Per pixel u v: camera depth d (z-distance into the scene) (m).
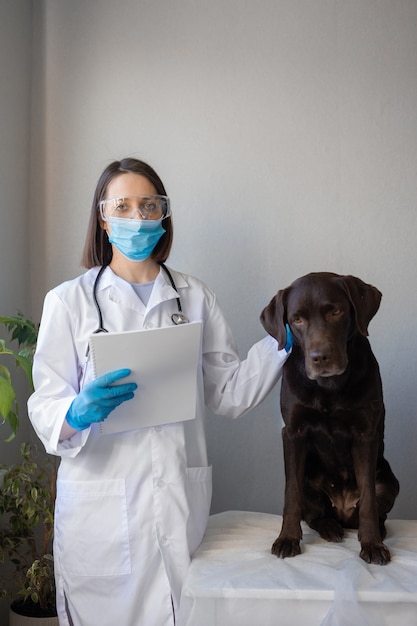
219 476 2.76
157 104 2.74
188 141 2.74
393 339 2.71
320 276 1.96
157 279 2.09
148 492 1.92
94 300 2.02
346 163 2.72
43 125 2.76
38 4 2.77
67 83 2.75
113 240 2.02
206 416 2.76
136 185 2.02
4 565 2.63
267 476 2.74
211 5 2.73
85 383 1.98
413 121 2.71
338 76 2.72
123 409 1.86
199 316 2.16
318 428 2.05
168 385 1.86
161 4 2.74
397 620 1.66
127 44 2.74
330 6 2.72
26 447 2.38
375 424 2.00
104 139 2.75
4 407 1.94
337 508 2.19
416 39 2.71
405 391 2.71
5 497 2.36
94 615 1.93
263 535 2.14
